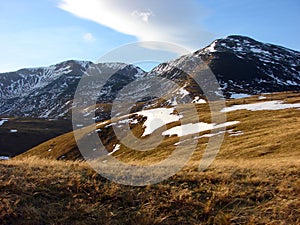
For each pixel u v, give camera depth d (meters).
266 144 36.69
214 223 10.34
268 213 10.93
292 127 44.12
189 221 10.45
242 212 10.98
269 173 14.65
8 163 14.83
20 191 11.17
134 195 11.78
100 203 11.20
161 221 10.24
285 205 11.28
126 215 10.64
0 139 121.25
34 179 12.35
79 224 9.93
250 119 57.41
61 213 10.33
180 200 11.48
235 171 14.84
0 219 9.48
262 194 12.10
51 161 16.36
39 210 10.32
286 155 30.25
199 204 11.30
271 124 50.34
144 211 10.80
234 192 12.27
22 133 130.50
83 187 12.06
